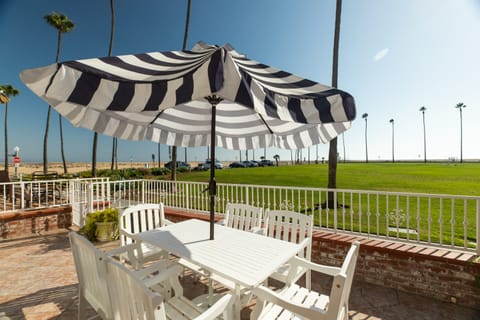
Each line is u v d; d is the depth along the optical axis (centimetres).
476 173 2377
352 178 1917
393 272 313
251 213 322
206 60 142
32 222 544
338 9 715
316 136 264
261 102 138
